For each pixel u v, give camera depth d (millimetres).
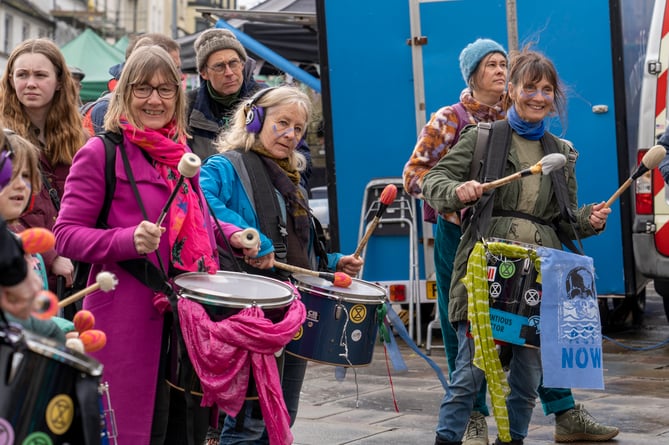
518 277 5020
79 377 2766
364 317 4707
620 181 9492
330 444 5934
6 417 2643
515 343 5020
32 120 5301
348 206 9891
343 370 5051
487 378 5004
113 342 3973
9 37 53688
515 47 9523
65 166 5316
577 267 5023
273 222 4680
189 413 3912
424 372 8469
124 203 4051
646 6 11188
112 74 6852
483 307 5000
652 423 6359
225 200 4633
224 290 3961
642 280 10805
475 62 6039
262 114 4770
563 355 4977
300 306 4164
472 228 5133
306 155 6570
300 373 4836
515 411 5406
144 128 4098
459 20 9672
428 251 9758
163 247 4082
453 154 5281
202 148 6605
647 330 10867
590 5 9453
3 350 2658
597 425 5918
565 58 9516
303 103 4809
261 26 14945
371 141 9844
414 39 9727
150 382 3990
